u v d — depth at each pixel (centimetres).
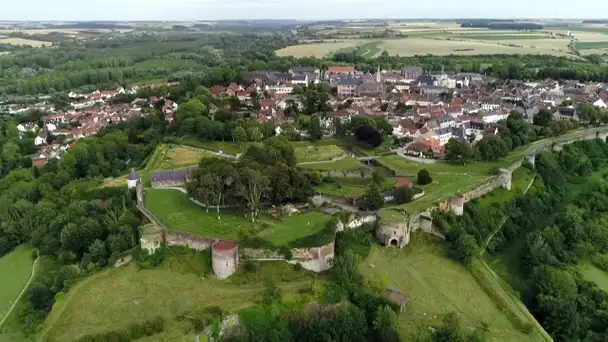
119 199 19875
